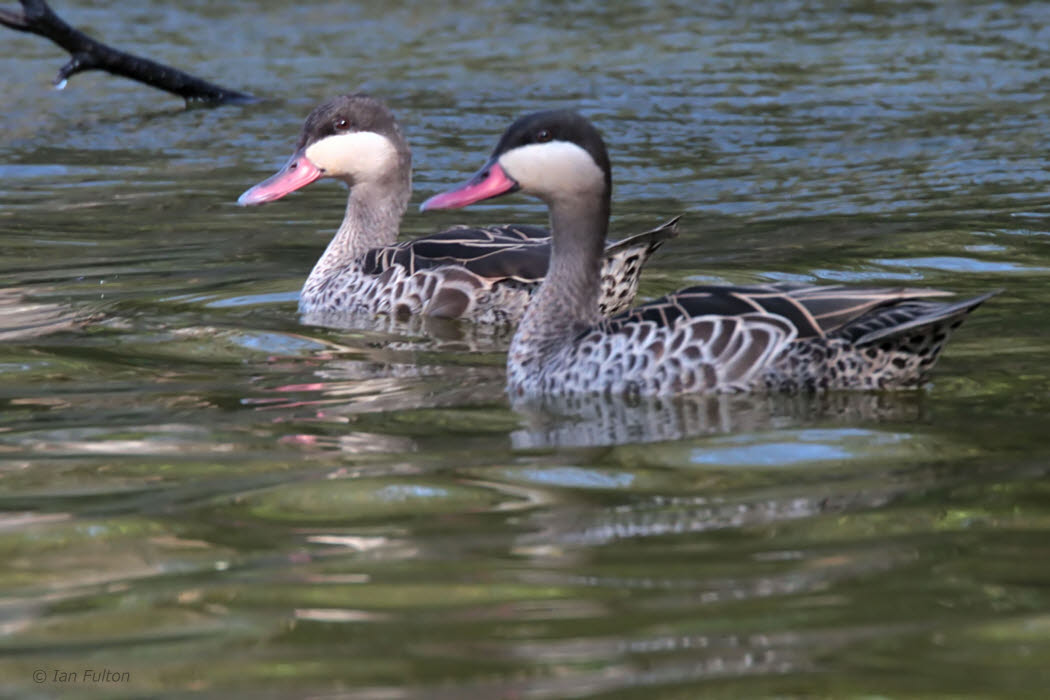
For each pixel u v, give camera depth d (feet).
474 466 32.63
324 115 57.52
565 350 40.14
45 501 30.78
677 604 24.22
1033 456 32.07
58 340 47.03
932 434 34.01
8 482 32.22
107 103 104.94
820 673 21.59
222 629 23.81
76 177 81.46
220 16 138.00
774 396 37.68
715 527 27.99
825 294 37.99
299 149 57.82
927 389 38.11
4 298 53.67
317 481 31.71
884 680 21.29
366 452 34.06
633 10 139.85
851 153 84.07
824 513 28.63
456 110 97.76
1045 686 21.02
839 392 37.78
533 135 42.37
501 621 23.75
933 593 24.40
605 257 46.50
